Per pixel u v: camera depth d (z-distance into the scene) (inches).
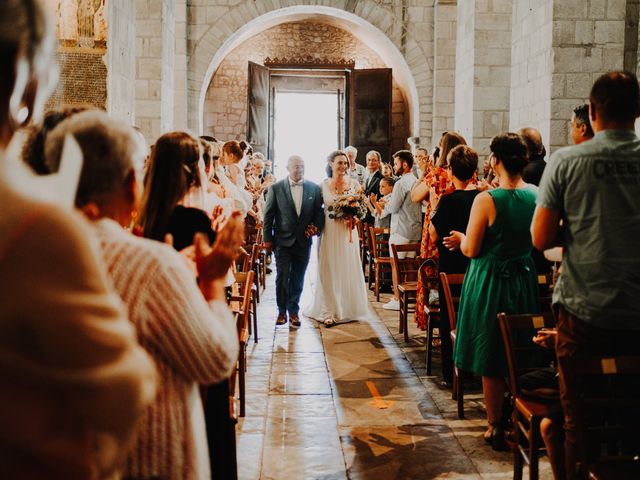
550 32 308.0
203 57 592.4
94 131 61.6
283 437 159.5
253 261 260.4
